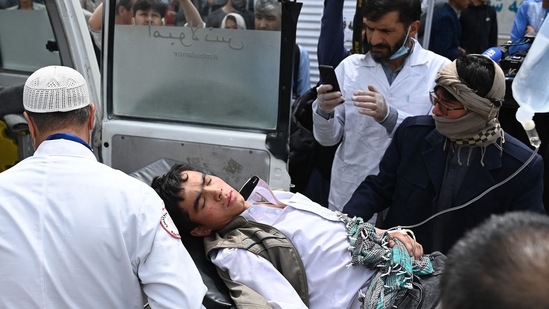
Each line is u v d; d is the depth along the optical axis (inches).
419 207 91.1
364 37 109.0
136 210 54.5
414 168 91.0
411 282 73.7
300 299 72.1
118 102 106.5
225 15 95.7
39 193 54.3
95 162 57.7
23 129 105.2
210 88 100.4
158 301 53.8
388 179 95.3
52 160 55.9
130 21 101.1
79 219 53.3
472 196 85.7
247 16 94.2
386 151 96.8
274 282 71.7
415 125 91.8
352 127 109.4
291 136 118.2
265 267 72.4
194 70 100.3
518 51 121.0
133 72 104.0
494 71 80.1
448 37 201.2
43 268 52.2
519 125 119.1
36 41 117.6
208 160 100.3
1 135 108.7
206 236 78.6
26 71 121.9
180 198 75.1
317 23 201.9
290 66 93.3
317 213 82.4
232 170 99.2
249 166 98.0
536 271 25.6
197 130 100.0
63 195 54.2
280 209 86.0
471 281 27.2
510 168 84.2
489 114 80.5
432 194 90.2
